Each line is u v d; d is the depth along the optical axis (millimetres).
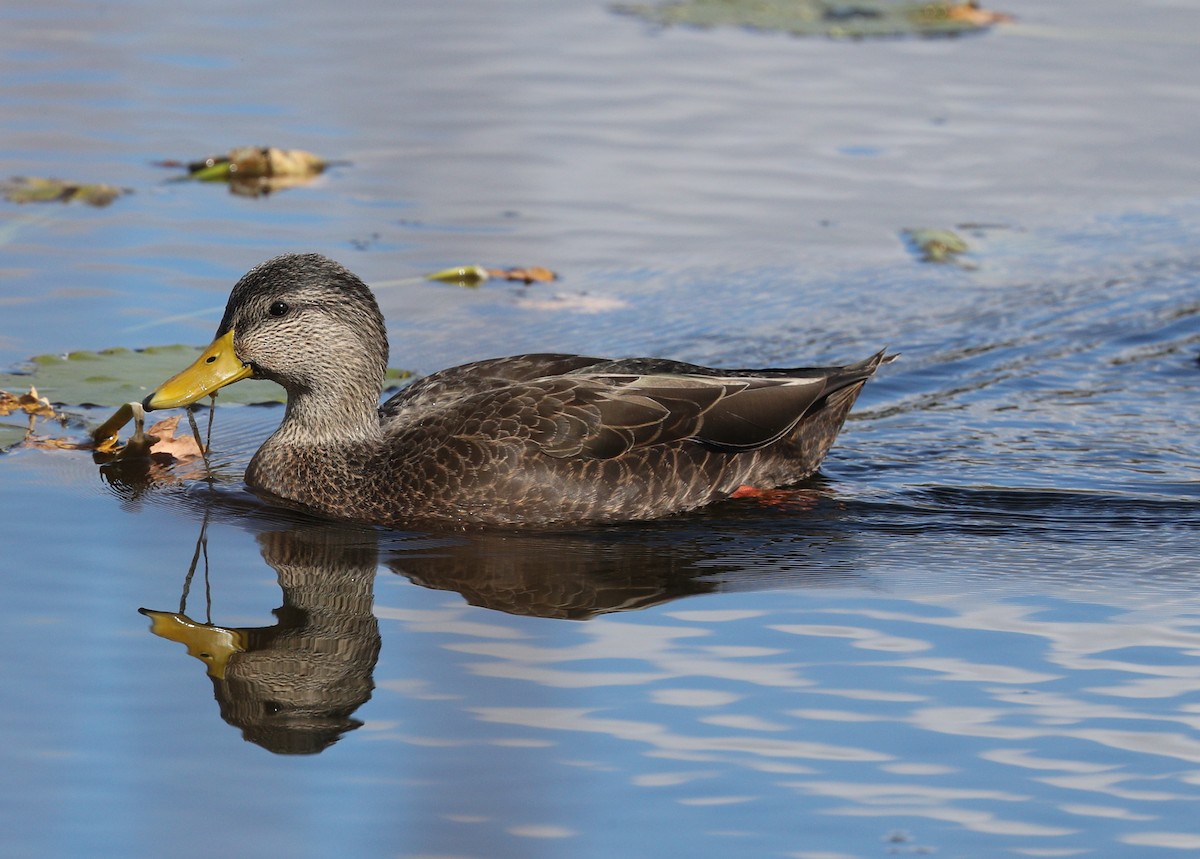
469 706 8953
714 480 12328
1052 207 19344
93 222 17734
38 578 10602
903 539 11656
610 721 8789
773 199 19328
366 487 12070
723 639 9812
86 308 15469
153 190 18797
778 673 9336
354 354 12289
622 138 21078
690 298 16531
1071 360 15359
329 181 19328
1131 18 27156
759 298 16609
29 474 12477
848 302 16609
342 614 10188
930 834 7758
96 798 8039
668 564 11125
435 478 11898
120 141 20109
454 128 21141
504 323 15828
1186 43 25641
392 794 8109
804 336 15703
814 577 10875
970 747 8508
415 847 7648
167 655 9539
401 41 24828
